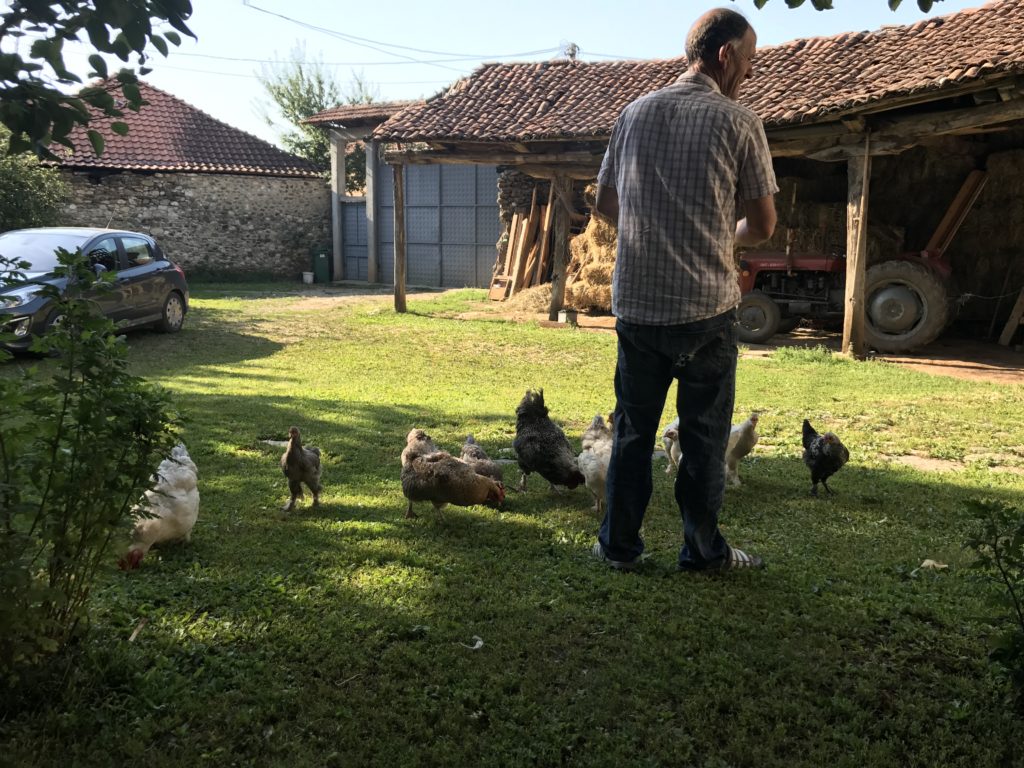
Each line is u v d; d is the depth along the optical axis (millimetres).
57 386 2738
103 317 2844
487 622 3686
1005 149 15219
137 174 26234
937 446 7465
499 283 21641
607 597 3996
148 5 2271
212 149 28547
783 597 3980
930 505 5637
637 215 3711
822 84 13141
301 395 9359
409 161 17328
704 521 4129
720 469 4047
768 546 4762
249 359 12023
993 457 7137
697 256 3646
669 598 3949
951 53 12180
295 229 29688
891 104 11305
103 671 3041
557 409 8961
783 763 2725
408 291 25547
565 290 18812
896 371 11539
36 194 20703
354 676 3221
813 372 11430
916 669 3297
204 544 4586
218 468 6262
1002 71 10039
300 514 5238
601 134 14727
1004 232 15219
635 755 2775
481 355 12812
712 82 3730
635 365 3908
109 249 13133
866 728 2920
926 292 12930
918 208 16219
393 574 4234
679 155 3609
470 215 26297
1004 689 3115
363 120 28375
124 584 3949
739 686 3154
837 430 8070
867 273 13336
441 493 4984
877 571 4375
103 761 2629
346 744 2797
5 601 2537
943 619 3725
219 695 3025
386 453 6910
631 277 3773
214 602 3799
